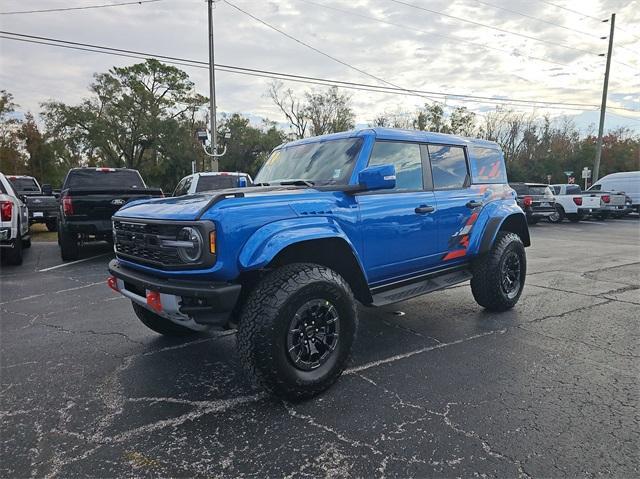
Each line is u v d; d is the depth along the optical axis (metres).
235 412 2.97
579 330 4.62
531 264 8.84
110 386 3.38
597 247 11.59
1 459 2.46
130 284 3.51
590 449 2.50
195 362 3.85
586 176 29.23
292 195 3.29
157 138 42.75
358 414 2.92
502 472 2.31
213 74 21.67
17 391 3.29
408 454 2.47
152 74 44.12
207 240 2.85
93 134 41.97
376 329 4.71
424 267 4.43
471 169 4.99
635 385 3.32
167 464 2.40
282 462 2.41
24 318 5.18
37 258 9.80
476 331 4.61
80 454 2.50
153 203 3.68
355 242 3.62
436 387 3.30
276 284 2.98
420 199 4.21
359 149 3.83
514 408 2.97
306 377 3.05
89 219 8.86
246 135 47.25
